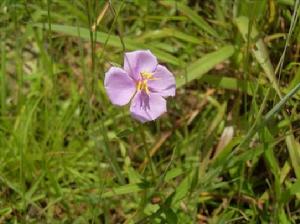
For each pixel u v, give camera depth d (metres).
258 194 0.26
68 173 0.27
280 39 0.27
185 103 0.29
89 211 0.25
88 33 0.26
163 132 0.28
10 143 0.27
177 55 0.30
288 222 0.24
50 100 0.29
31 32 0.29
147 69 0.21
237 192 0.25
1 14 0.31
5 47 0.31
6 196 0.26
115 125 0.28
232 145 0.24
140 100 0.21
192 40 0.28
